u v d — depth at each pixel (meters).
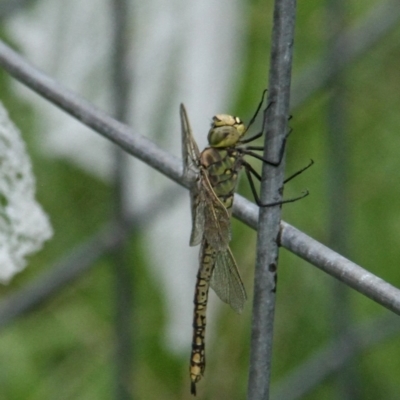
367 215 1.91
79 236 1.92
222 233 1.70
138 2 1.88
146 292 1.90
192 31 1.89
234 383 1.89
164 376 1.90
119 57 1.75
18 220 1.72
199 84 1.89
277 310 1.90
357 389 1.83
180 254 1.90
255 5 1.91
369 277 1.63
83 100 1.68
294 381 1.82
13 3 1.78
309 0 1.92
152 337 1.91
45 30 1.90
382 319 1.82
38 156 1.91
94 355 1.90
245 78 1.91
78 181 1.92
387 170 1.92
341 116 1.80
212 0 1.89
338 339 1.82
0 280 1.72
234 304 1.70
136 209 1.78
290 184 1.91
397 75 1.93
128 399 1.78
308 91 1.79
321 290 1.90
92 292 1.91
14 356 1.89
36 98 1.91
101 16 1.89
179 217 1.89
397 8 1.79
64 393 1.89
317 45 1.91
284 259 1.90
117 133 1.68
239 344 1.89
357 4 1.89
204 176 1.70
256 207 1.67
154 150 1.67
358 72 1.92
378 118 1.92
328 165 1.81
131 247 1.90
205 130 1.89
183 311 1.90
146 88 1.88
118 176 1.77
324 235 1.89
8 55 1.69
